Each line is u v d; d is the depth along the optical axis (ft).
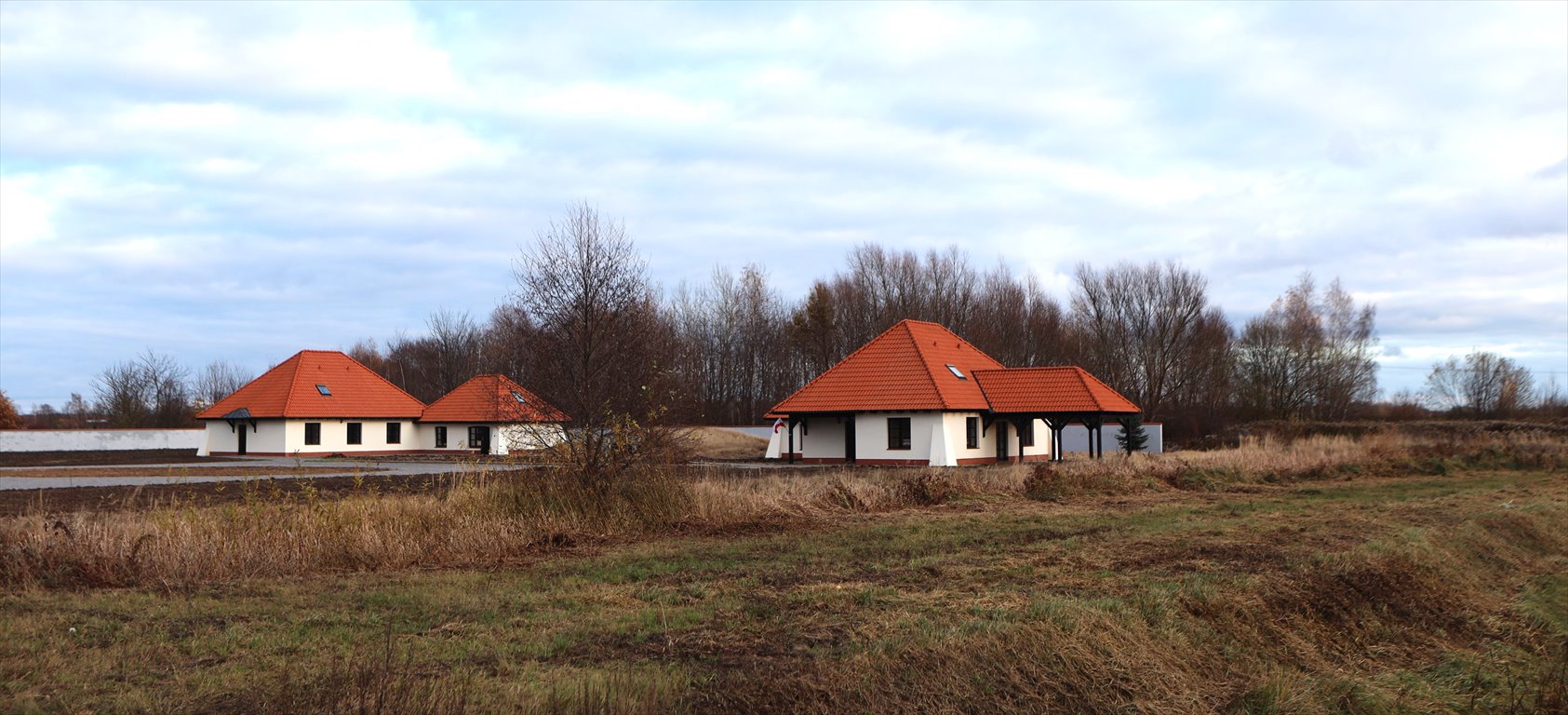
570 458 62.44
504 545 51.21
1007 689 27.81
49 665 27.02
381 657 27.68
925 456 136.67
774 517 64.80
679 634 31.55
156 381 276.21
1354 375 241.55
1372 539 54.90
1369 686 34.55
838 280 253.85
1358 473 114.83
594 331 66.23
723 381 266.16
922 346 147.54
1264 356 239.09
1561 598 52.85
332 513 50.11
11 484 100.22
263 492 78.95
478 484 60.90
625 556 49.21
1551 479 111.04
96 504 76.59
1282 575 43.16
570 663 27.99
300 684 24.99
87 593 38.50
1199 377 249.14
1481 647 42.32
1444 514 70.28
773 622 33.09
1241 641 35.91
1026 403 144.25
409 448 209.87
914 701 26.04
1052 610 33.09
